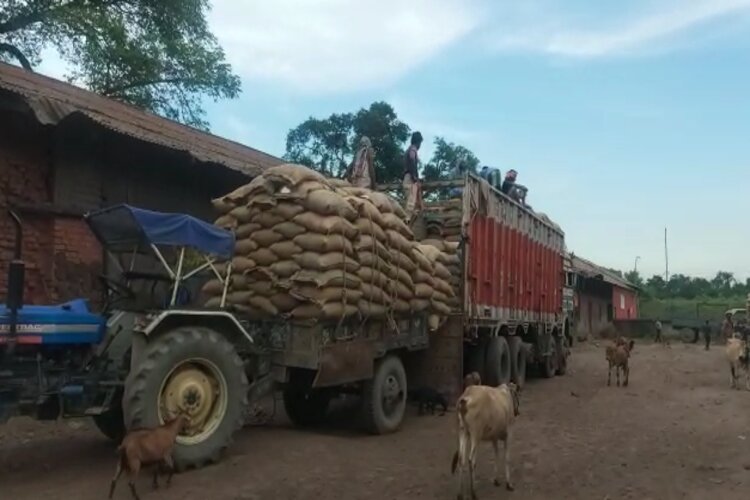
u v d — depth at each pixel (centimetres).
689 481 718
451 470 689
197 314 725
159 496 616
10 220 990
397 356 1015
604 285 4503
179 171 1298
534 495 660
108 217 732
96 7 2131
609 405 1274
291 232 838
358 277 855
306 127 2717
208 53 2345
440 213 1241
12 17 1977
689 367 2133
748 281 7719
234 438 866
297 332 845
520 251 1536
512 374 1438
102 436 866
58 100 1012
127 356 732
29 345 686
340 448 834
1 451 782
